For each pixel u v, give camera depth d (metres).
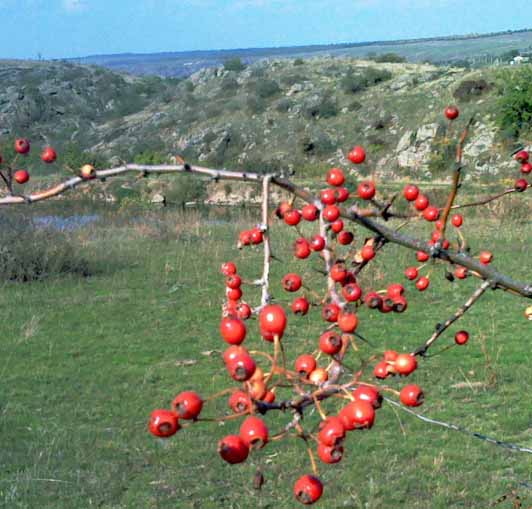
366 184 1.96
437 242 2.00
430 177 33.59
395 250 11.11
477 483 4.83
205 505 4.66
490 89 43.75
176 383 6.68
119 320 8.73
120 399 6.30
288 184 1.79
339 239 2.02
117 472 5.02
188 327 8.44
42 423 5.78
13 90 68.12
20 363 7.23
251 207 21.62
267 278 1.73
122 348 7.71
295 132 52.75
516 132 30.20
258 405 1.45
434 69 56.78
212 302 9.41
